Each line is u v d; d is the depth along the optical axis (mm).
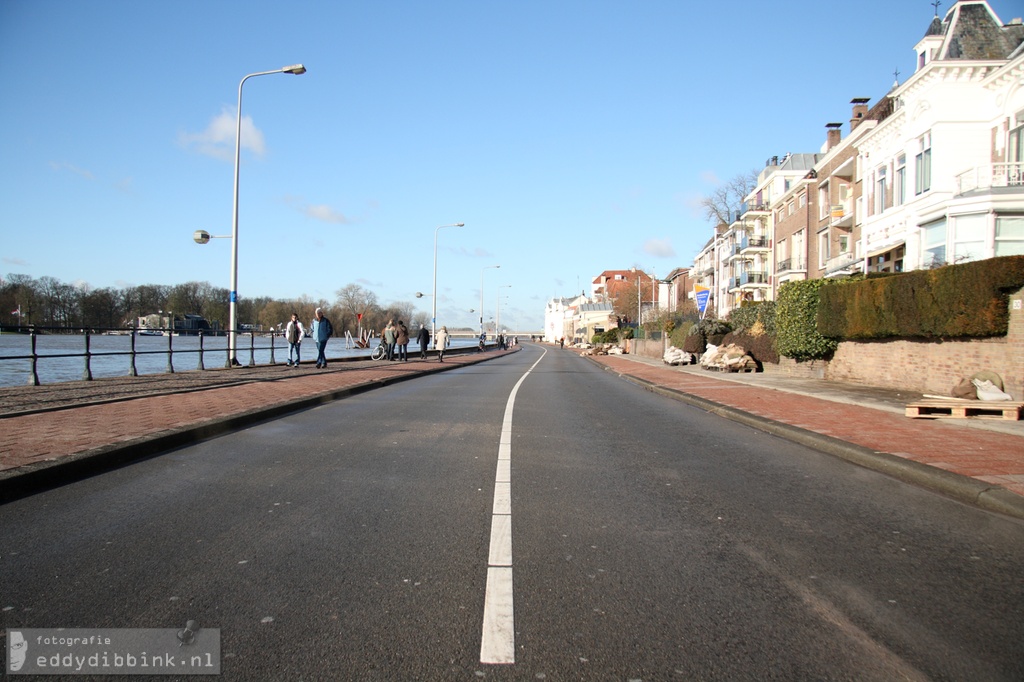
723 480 6988
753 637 3383
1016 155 21609
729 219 69625
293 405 12477
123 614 3562
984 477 6551
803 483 6867
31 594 3799
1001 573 4312
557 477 7027
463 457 8062
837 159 36500
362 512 5566
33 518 5242
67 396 12172
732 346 26469
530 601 3803
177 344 55812
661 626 3498
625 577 4191
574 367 36094
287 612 3611
